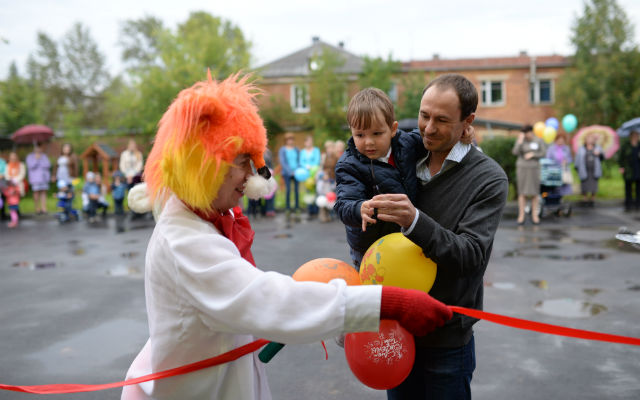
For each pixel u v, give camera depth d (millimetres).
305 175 13125
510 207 13453
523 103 31797
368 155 1920
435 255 1622
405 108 27422
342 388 3359
